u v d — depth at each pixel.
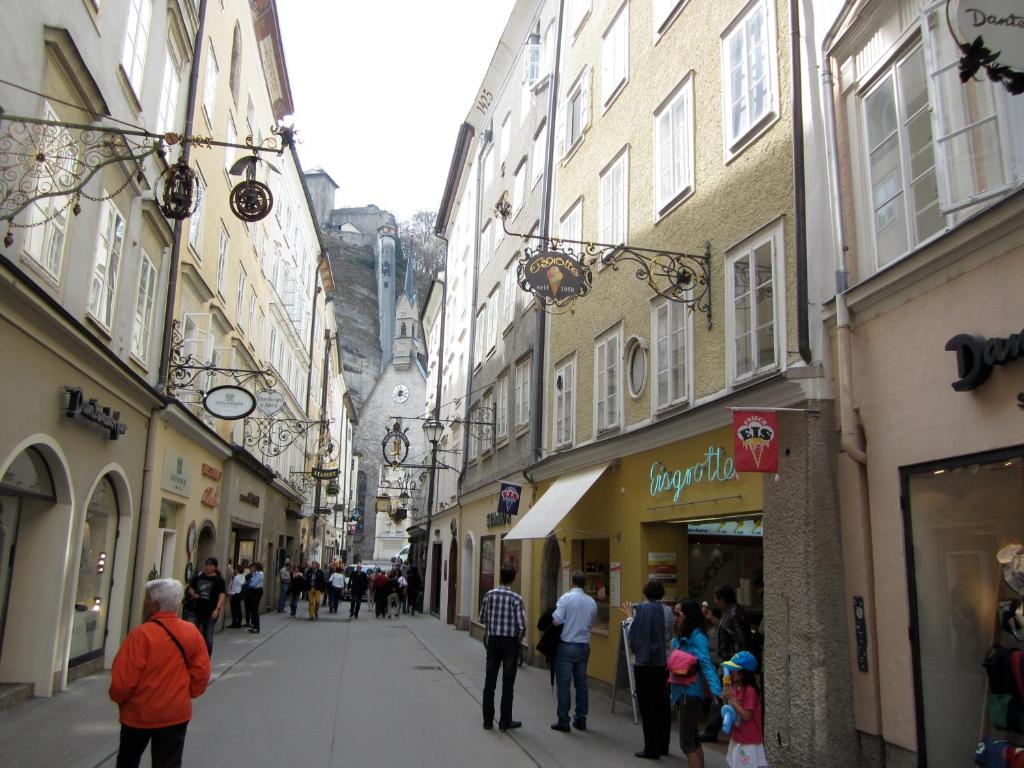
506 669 9.55
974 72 4.78
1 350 8.46
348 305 127.50
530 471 17.20
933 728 6.31
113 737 8.35
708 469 9.65
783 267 8.57
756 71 9.52
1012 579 5.58
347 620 28.42
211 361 19.25
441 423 27.58
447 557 29.59
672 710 10.34
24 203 7.76
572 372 15.50
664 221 11.80
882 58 7.35
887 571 6.91
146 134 8.04
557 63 18.20
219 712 10.13
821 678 7.19
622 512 12.24
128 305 12.89
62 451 10.33
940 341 6.39
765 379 8.25
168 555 16.53
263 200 8.59
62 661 10.84
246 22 22.52
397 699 11.49
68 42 9.45
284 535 35.25
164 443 15.12
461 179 33.22
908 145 6.96
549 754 8.28
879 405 7.13
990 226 5.72
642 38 13.20
